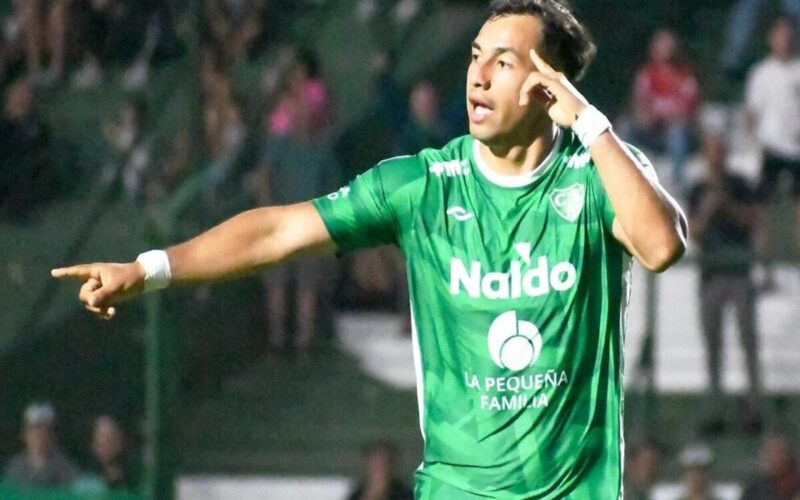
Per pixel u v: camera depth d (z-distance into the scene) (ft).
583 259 50.16
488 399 50.60
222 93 149.48
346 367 144.87
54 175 151.33
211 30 156.04
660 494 121.49
